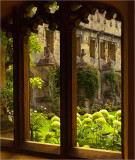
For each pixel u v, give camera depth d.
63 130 2.19
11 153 2.41
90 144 3.07
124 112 1.93
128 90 1.73
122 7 1.92
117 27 25.38
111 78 22.36
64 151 2.17
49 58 16.47
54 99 15.45
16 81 2.59
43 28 17.47
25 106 2.61
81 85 18.75
